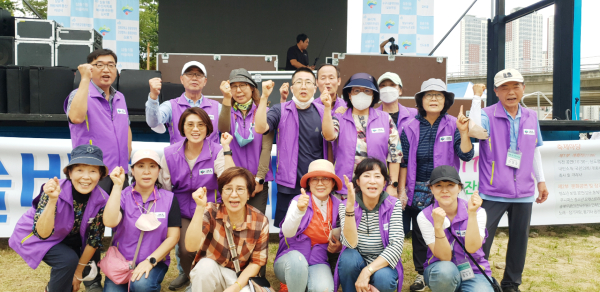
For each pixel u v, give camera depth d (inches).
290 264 105.1
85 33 239.5
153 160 107.0
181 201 118.8
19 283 134.5
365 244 111.1
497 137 124.2
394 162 124.0
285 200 126.3
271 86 115.9
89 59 119.3
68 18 301.3
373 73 244.7
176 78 246.5
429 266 109.4
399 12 315.3
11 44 232.1
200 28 430.9
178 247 118.4
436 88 123.3
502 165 123.3
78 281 108.9
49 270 146.9
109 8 306.2
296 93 123.6
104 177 108.6
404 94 246.4
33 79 188.7
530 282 138.7
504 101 124.2
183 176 116.5
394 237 108.3
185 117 113.3
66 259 102.3
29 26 233.5
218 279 103.5
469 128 119.6
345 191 121.3
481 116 125.0
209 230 105.9
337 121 124.8
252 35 435.5
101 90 121.0
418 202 127.0
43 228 97.7
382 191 114.0
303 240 112.5
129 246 107.7
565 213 203.2
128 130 129.4
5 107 189.2
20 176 171.5
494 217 124.9
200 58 246.7
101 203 106.8
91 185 102.6
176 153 116.6
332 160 130.3
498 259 164.7
